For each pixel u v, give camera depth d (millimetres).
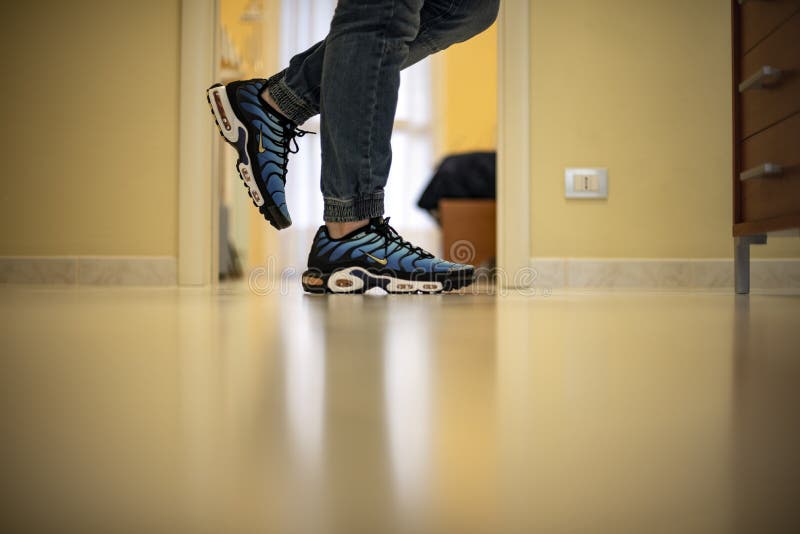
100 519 166
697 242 2443
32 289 1920
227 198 4949
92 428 250
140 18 2484
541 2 2439
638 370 409
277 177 1591
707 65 2439
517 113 2414
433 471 203
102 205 2484
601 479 199
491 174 3949
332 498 180
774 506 180
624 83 2445
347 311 957
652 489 192
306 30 5520
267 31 5500
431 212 4070
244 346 522
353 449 225
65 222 2484
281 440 235
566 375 387
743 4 1753
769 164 1557
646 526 166
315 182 5586
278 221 1624
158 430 248
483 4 1551
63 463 208
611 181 2445
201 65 2463
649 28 2441
